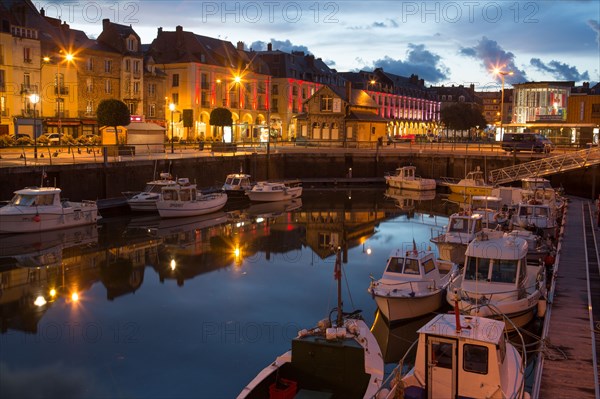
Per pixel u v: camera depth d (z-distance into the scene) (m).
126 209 40.00
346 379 12.97
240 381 15.21
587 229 29.75
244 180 48.38
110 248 30.00
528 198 36.66
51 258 27.70
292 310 20.58
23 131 59.88
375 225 38.25
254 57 91.69
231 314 20.14
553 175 49.09
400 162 62.34
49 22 68.31
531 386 14.51
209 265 26.88
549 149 59.22
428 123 138.25
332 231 36.00
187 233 34.47
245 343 17.53
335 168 62.19
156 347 17.28
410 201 50.16
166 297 22.05
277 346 17.36
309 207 46.28
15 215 31.05
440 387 12.59
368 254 29.30
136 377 15.38
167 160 45.59
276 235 34.53
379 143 71.50
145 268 26.27
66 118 63.81
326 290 22.94
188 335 18.16
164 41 82.25
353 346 12.92
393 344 17.84
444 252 26.48
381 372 12.91
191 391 14.66
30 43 60.91
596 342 15.11
